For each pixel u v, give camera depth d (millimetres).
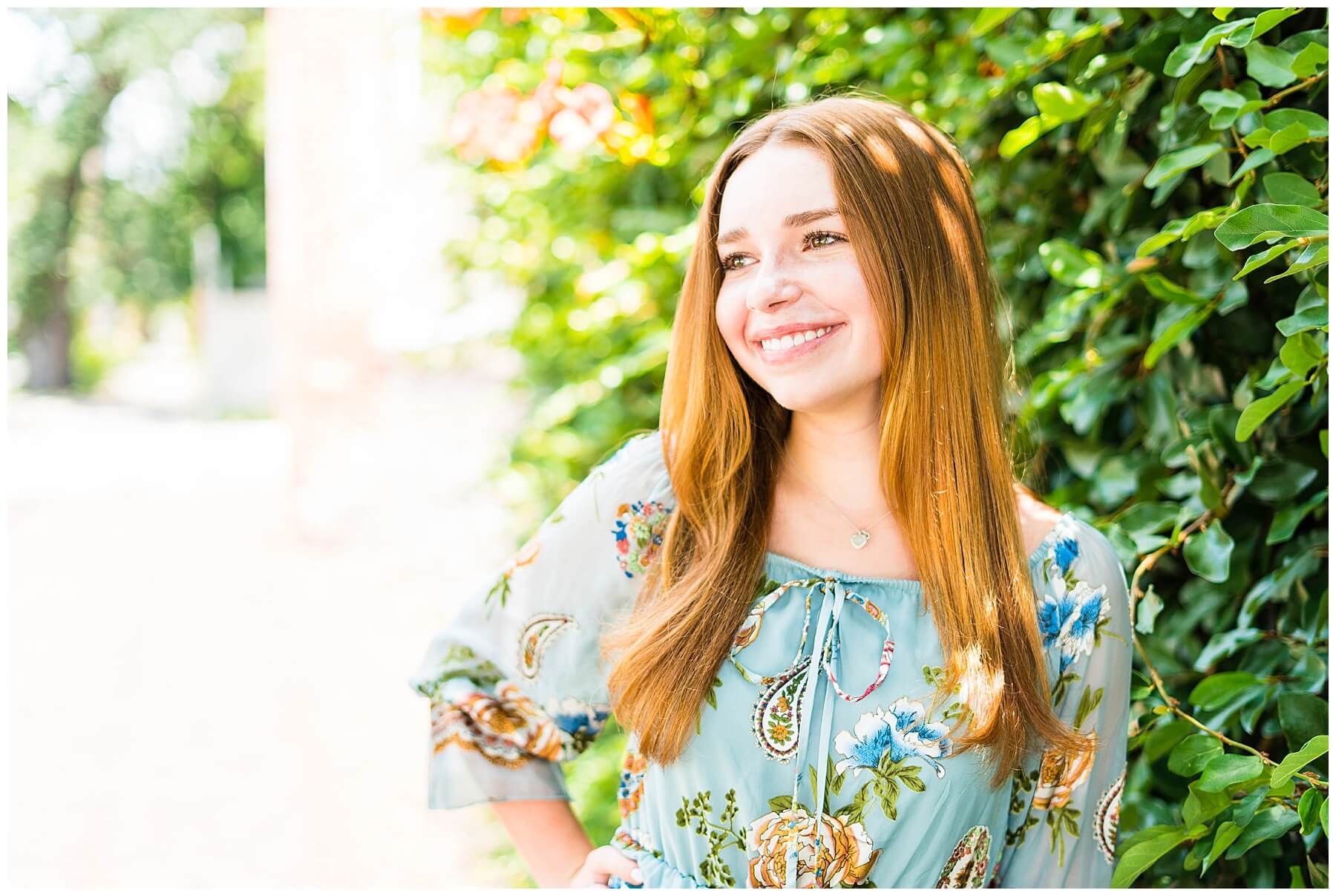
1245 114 1414
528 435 4223
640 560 1541
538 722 1576
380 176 7871
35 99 22391
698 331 1510
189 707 5031
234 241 25234
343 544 7945
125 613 6566
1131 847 1386
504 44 3451
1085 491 1778
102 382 26125
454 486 7176
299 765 4410
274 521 9211
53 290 24297
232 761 4449
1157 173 1429
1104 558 1498
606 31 2926
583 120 2672
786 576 1451
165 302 26844
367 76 7742
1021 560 1444
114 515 9680
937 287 1424
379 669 5504
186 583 7227
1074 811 1496
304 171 7805
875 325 1397
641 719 1400
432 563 7129
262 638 6012
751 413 1519
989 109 1972
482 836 3779
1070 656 1475
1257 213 1190
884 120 1454
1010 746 1369
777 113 1476
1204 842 1398
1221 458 1544
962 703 1364
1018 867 1515
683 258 2754
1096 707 1488
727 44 2592
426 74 4910
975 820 1398
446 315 4875
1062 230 1871
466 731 1573
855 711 1373
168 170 23969
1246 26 1352
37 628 6266
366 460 8016
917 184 1429
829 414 1496
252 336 22734
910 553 1479
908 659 1391
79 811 3990
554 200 3596
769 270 1387
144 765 4406
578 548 1547
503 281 4523
